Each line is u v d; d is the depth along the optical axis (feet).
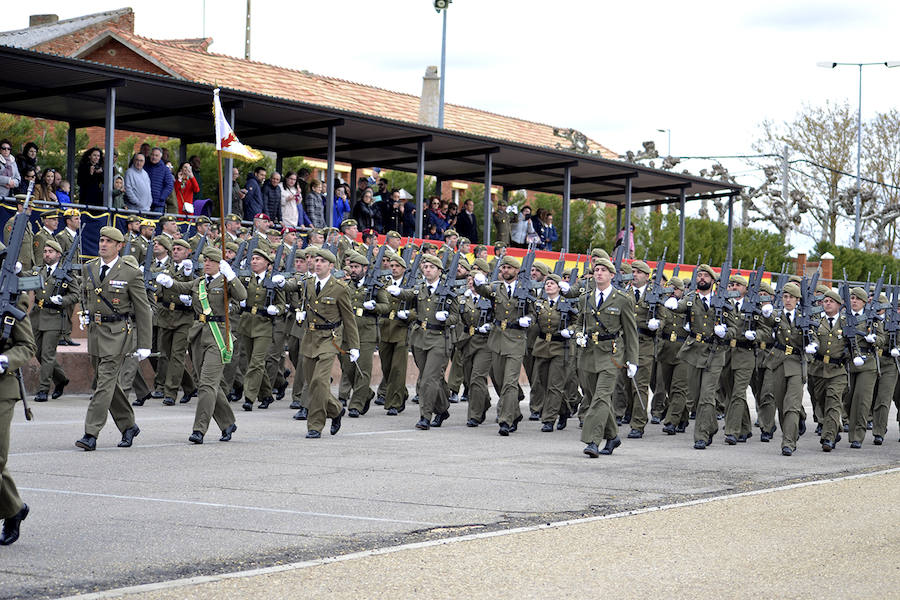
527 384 93.35
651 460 49.24
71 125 91.86
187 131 96.17
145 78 76.79
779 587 26.18
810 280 58.49
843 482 44.14
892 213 217.97
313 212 93.81
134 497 35.35
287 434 52.65
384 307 63.16
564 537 31.17
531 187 129.49
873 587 26.50
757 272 56.85
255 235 63.46
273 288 62.13
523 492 38.83
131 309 45.70
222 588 24.68
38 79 77.15
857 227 196.03
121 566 26.68
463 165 114.32
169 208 82.84
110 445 46.68
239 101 83.25
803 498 39.50
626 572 27.22
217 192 107.14
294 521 32.50
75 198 93.71
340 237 73.87
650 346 62.64
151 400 65.67
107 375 45.01
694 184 126.52
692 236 142.00
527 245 116.78
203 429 48.06
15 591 24.22
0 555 27.48
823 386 57.93
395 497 36.94
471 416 59.77
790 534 32.58
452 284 58.29
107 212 77.00
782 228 182.91
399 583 25.45
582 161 111.34
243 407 62.34
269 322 62.18
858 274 169.58
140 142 121.29
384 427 57.82
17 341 28.25
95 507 33.60
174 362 63.41
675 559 28.81
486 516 34.22
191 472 40.47
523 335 57.36
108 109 76.64
